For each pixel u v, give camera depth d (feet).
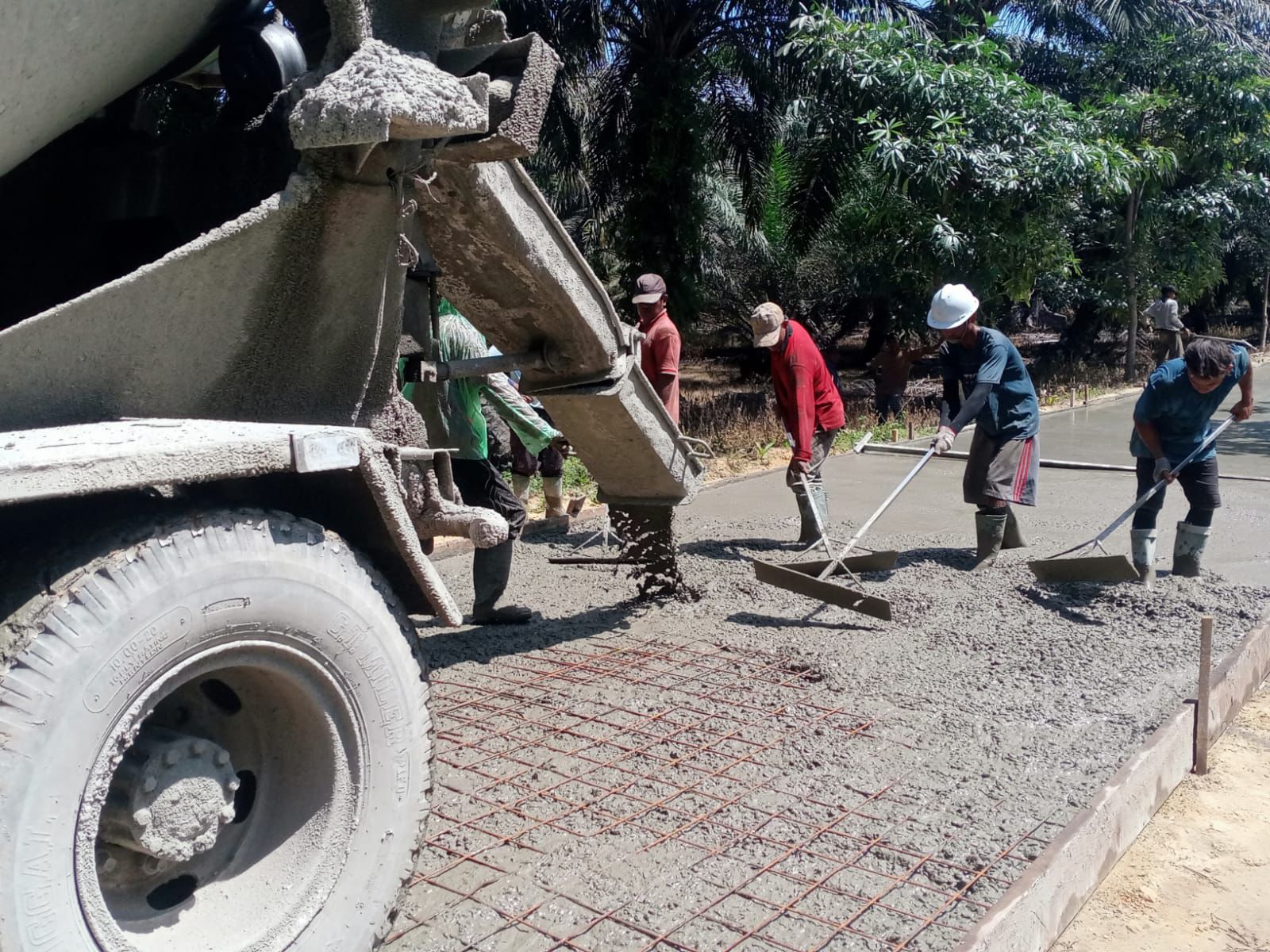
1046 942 8.89
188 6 8.05
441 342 15.43
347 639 7.22
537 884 9.25
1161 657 15.01
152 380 7.43
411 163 8.25
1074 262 47.96
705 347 74.13
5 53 6.31
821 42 41.22
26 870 5.60
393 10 8.40
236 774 7.52
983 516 19.80
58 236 9.72
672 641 16.02
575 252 12.60
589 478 30.81
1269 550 21.11
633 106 41.65
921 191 41.60
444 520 9.67
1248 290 98.17
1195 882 10.06
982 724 12.76
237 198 8.96
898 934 8.50
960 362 19.52
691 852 9.80
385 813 7.59
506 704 13.44
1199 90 52.70
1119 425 41.09
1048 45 56.44
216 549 6.47
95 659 5.84
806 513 21.89
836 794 10.96
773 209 49.24
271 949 6.98
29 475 5.49
